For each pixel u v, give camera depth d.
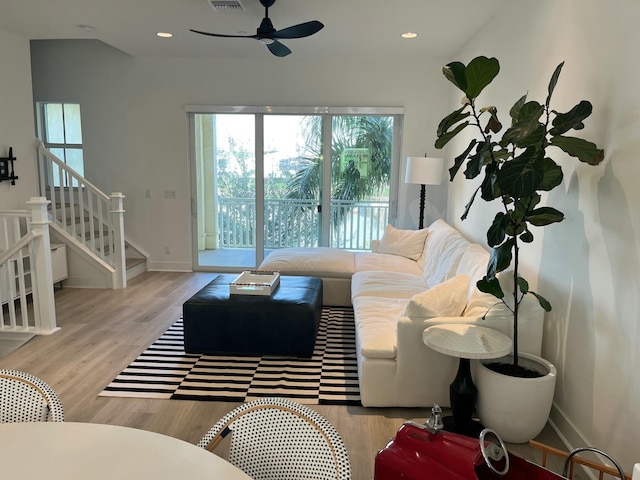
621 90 2.04
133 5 3.82
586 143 2.11
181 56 5.77
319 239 6.27
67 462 1.10
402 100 5.81
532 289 3.01
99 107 6.04
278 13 3.97
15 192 5.02
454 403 2.48
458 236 4.06
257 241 6.30
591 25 2.32
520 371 2.46
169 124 6.02
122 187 6.19
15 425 1.25
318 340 3.85
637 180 1.90
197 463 1.11
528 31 3.21
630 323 1.93
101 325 4.14
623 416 1.97
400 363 2.69
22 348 3.62
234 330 3.47
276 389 3.01
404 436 1.55
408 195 6.01
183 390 2.97
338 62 5.77
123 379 3.11
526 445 2.41
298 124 6.05
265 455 1.29
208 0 3.65
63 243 5.31
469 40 4.78
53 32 4.73
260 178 6.16
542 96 2.97
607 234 2.12
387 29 4.42
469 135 4.84
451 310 2.73
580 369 2.35
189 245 6.29
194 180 6.20
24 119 5.10
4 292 4.27
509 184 2.01
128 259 6.22
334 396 2.93
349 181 6.10
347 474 1.14
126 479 1.04
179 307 4.68
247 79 5.88
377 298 3.68
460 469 1.39
